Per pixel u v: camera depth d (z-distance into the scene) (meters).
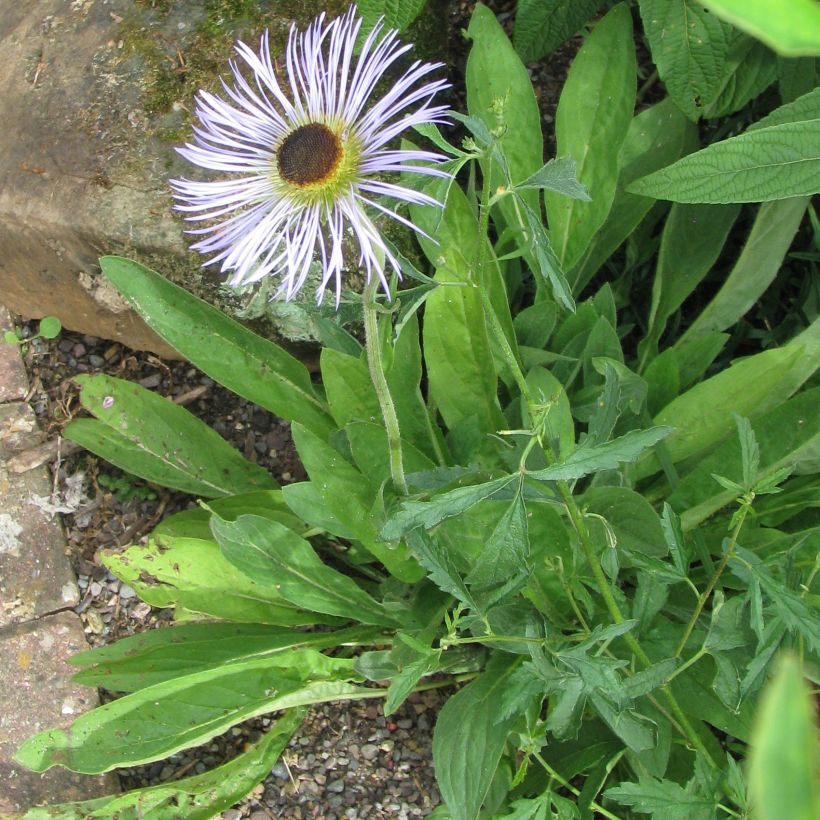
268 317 0.53
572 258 0.51
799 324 0.53
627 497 0.42
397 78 0.54
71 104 0.54
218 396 0.58
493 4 0.61
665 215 0.57
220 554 0.48
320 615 0.50
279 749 0.48
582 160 0.51
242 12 0.55
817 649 0.35
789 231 0.48
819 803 0.11
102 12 0.56
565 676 0.36
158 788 0.46
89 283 0.55
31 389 0.59
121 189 0.52
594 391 0.47
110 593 0.55
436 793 0.50
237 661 0.47
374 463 0.44
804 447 0.44
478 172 0.56
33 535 0.56
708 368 0.54
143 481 0.57
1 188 0.54
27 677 0.54
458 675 0.51
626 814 0.44
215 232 0.51
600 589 0.39
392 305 0.36
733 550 0.37
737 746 0.46
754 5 0.12
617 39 0.51
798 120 0.44
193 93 0.54
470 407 0.47
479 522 0.43
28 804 0.51
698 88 0.50
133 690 0.47
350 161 0.34
